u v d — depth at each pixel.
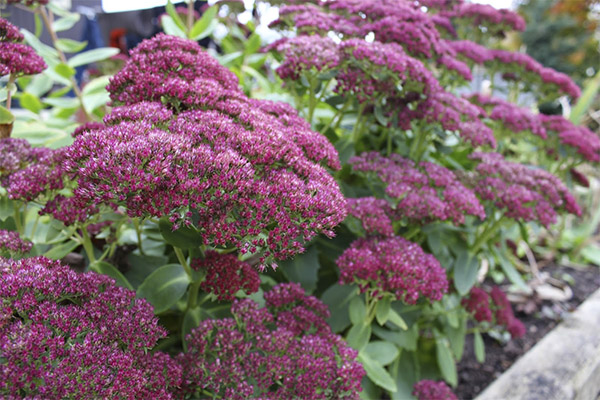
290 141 0.31
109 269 0.39
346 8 0.55
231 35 0.76
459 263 0.53
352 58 0.44
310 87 0.45
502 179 0.52
